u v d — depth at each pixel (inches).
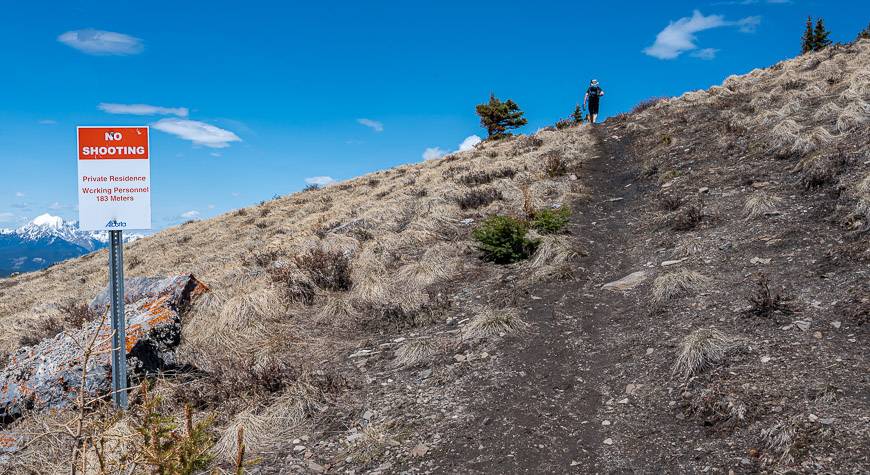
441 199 629.3
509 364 247.4
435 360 263.7
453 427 203.5
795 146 459.2
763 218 356.5
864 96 564.1
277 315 361.7
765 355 208.4
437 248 446.6
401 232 538.6
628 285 315.3
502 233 404.8
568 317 290.7
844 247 280.7
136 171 214.4
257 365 286.2
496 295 337.1
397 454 191.9
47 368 253.9
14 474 191.6
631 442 182.2
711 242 342.6
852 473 140.9
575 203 523.5
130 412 187.0
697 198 436.5
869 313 216.1
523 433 194.7
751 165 478.9
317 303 380.2
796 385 184.7
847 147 414.3
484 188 634.8
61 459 194.2
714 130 650.8
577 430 193.9
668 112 879.1
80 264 1136.2
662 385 211.3
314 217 920.3
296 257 436.1
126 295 410.3
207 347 322.0
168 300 350.0
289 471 190.2
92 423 135.5
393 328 322.3
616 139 807.1
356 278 415.8
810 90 680.4
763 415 174.2
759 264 294.4
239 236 989.2
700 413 187.0
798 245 303.3
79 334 288.2
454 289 366.0
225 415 232.1
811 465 147.9
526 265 382.9
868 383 177.3
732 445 166.9
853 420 160.4
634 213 464.1
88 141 211.6
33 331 448.1
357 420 220.1
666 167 562.6
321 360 291.1
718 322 243.9
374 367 270.4
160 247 1073.5
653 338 248.8
